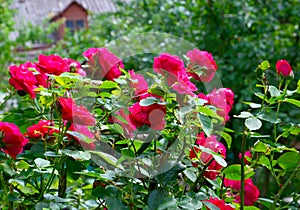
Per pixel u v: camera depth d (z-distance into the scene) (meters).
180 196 1.16
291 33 3.92
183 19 3.99
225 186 1.39
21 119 1.38
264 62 1.28
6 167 1.17
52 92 1.16
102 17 4.49
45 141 1.23
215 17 3.82
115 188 1.16
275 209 1.36
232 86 3.51
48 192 1.25
